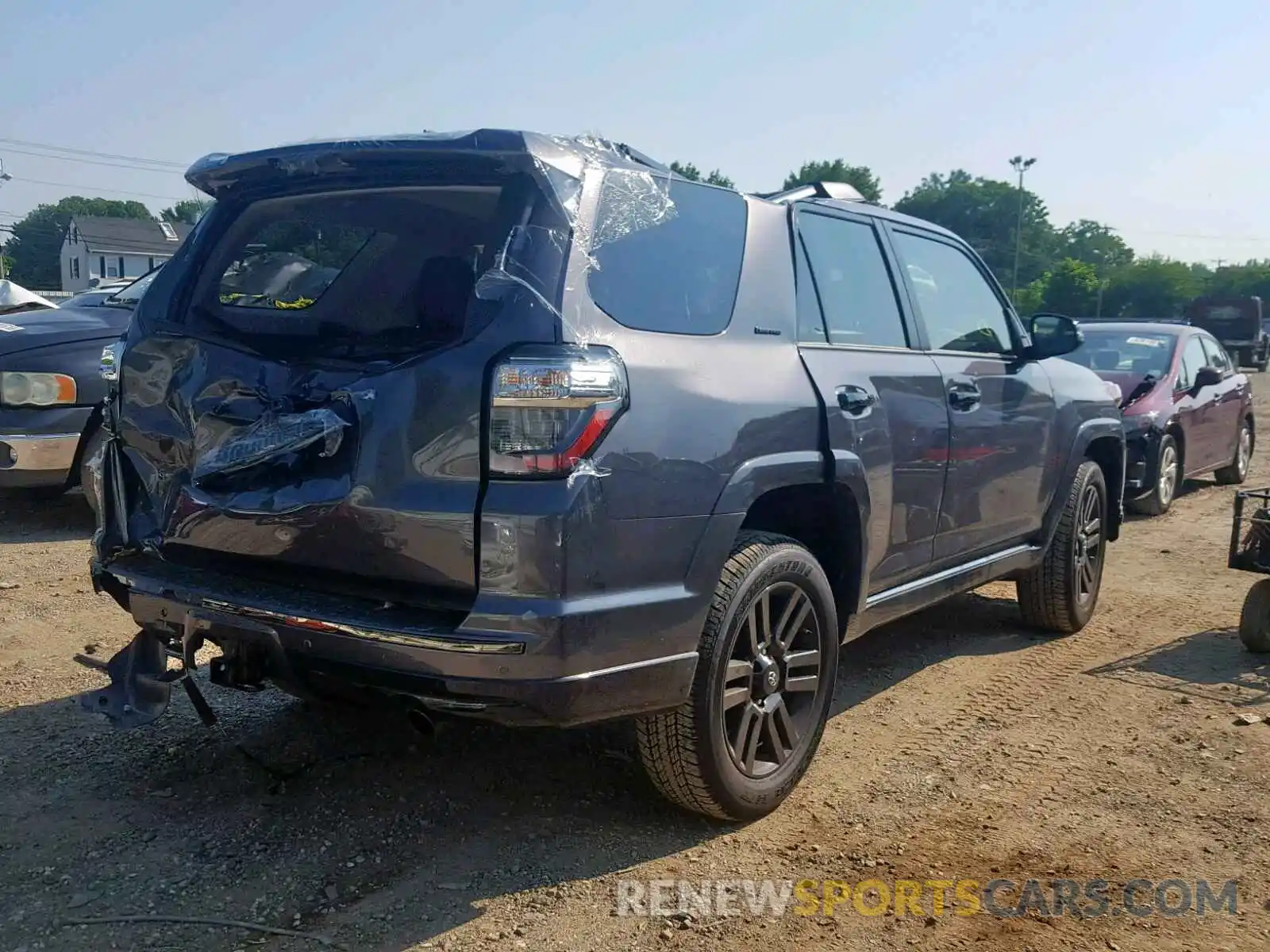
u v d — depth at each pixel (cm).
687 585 312
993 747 423
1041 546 548
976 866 332
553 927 293
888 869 329
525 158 296
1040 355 522
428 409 283
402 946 282
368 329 322
